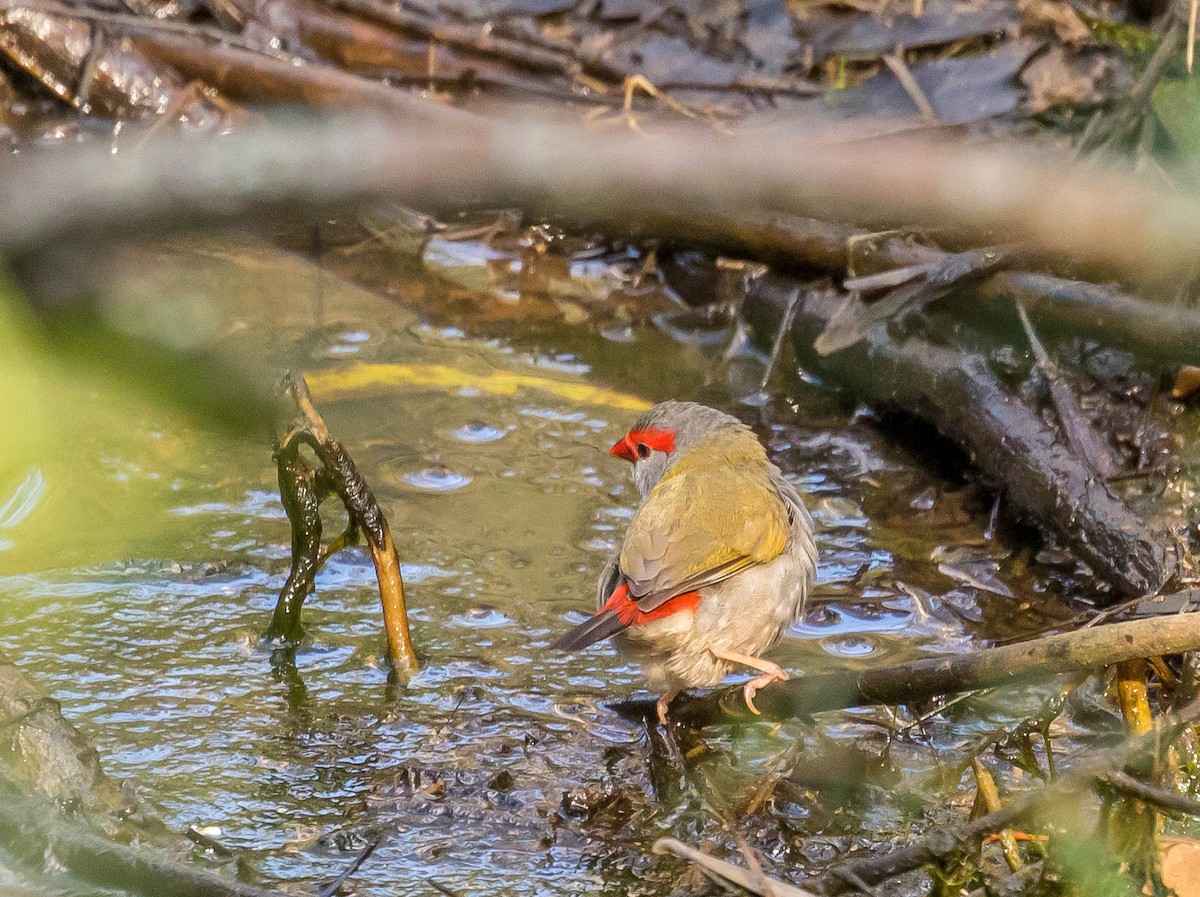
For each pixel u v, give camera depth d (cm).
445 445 1047
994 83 1320
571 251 1268
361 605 885
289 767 746
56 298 1094
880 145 1241
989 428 995
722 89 1366
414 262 1255
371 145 1237
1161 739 638
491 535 953
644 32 1414
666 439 863
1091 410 1036
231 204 1211
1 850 624
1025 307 1056
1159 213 1040
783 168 1161
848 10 1393
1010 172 1116
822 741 775
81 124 1336
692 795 734
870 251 1121
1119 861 655
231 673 817
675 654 749
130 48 1345
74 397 1020
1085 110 1294
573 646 698
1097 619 823
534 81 1396
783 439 1075
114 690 796
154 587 883
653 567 726
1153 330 1013
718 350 1175
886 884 664
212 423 966
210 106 1321
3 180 1166
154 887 596
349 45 1410
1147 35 1305
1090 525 916
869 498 1011
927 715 756
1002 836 661
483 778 743
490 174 1237
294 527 818
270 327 1141
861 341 1090
